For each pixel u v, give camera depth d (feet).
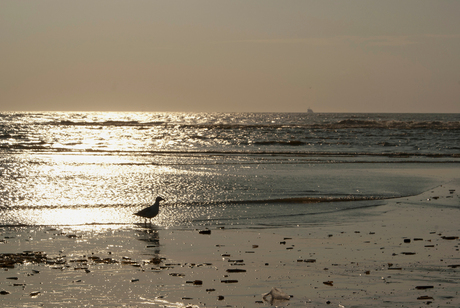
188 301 22.88
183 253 32.96
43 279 26.37
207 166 88.99
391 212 50.03
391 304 22.53
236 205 52.70
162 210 49.44
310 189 63.98
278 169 86.33
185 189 62.23
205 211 49.34
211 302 22.74
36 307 21.83
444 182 73.00
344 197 58.13
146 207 47.34
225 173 78.64
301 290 24.72
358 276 27.43
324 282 26.14
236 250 33.94
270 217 46.93
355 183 70.38
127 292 24.14
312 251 33.63
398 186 68.23
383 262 30.55
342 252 33.32
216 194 58.95
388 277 27.17
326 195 59.47
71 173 75.10
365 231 40.81
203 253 32.99
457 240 37.17
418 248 34.42
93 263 30.01
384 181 73.05
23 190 58.90
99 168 82.74
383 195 60.49
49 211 47.62
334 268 29.14
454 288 25.11
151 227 42.16
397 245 35.47
